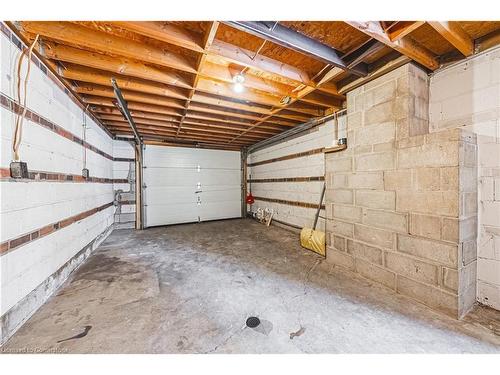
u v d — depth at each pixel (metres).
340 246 2.76
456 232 1.70
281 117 4.05
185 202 5.89
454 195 1.71
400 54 2.04
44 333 1.56
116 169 4.99
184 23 1.76
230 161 6.59
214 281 2.39
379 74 2.23
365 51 2.01
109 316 1.76
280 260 3.03
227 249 3.56
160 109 3.49
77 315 1.77
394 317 1.74
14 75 1.64
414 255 1.97
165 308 1.87
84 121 3.11
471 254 1.81
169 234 4.63
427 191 1.87
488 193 1.82
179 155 5.80
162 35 1.72
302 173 4.40
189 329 1.61
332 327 1.62
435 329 1.60
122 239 4.19
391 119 2.16
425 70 2.17
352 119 2.59
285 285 2.29
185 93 2.95
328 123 3.67
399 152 2.08
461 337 1.52
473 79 1.90
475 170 1.84
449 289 1.74
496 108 1.78
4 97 1.54
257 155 6.34
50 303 1.94
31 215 1.80
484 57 1.83
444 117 2.10
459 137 1.69
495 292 1.79
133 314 1.78
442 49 2.03
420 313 1.79
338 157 2.76
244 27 1.61
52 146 2.19
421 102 2.13
